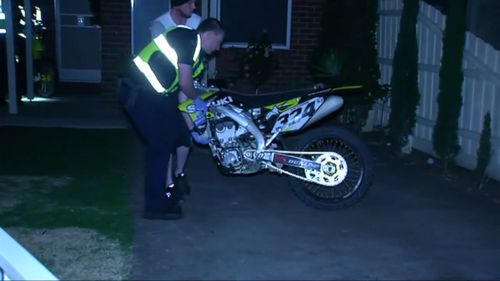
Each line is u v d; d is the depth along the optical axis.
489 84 7.47
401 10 9.23
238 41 11.18
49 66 12.12
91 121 10.20
